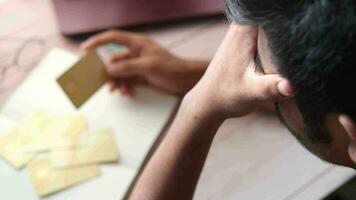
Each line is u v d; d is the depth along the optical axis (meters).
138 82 1.32
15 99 1.32
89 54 1.29
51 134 1.27
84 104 1.30
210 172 1.22
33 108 1.31
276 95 0.93
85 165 1.24
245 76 1.04
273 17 0.86
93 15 1.39
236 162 1.23
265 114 1.27
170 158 1.16
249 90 1.03
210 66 1.12
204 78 1.13
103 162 1.24
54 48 1.38
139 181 1.19
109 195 1.21
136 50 1.32
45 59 1.36
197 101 1.13
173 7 1.40
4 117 1.30
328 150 0.95
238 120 1.27
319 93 0.86
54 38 1.39
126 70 1.30
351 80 0.84
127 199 1.21
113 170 1.23
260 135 1.26
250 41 1.05
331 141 0.93
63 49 1.38
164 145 1.17
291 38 0.85
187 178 1.16
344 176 1.20
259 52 0.95
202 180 1.22
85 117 1.29
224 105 1.09
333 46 0.83
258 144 1.25
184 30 1.40
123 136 1.27
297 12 0.84
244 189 1.20
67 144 1.26
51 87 1.33
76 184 1.22
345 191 1.50
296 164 1.22
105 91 1.32
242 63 1.05
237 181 1.21
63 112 1.30
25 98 1.32
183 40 1.38
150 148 1.26
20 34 1.40
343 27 0.82
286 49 0.86
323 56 0.83
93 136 1.27
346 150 0.94
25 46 1.38
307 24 0.83
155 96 1.31
